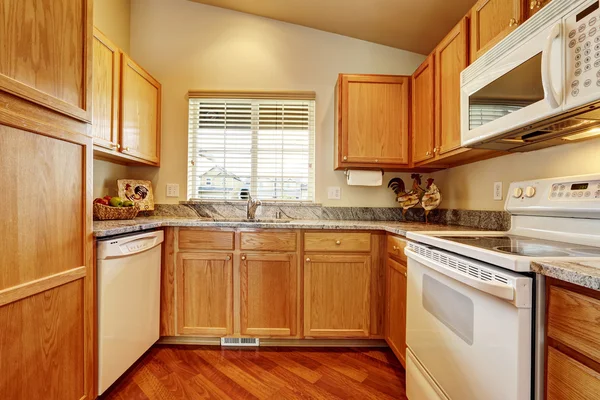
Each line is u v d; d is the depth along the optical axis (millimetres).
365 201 2402
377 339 1904
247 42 2402
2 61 863
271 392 1437
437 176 2326
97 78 1615
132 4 2393
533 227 1222
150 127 2195
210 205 2375
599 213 940
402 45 2340
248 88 2396
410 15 1945
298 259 1853
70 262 1151
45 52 1008
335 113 2379
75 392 1180
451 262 987
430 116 1804
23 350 954
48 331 1049
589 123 964
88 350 1255
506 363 727
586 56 757
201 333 1862
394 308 1688
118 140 1819
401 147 2107
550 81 838
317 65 2412
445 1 1739
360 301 1851
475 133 1241
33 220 984
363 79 2105
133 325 1557
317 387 1480
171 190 2387
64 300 1123
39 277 1009
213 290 1865
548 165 1305
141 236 1591
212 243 1864
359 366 1675
